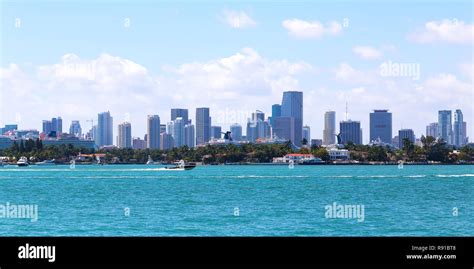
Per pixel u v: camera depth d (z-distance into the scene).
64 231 67.62
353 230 67.62
